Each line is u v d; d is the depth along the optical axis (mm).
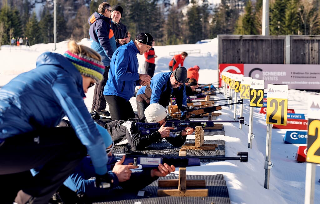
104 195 3529
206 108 7121
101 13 6930
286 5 76438
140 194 3668
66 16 165750
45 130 2609
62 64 2643
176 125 5117
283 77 18547
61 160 2656
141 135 4754
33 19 109438
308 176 3316
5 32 95062
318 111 3195
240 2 154375
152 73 11469
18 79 2590
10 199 2740
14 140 2506
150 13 115750
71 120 2561
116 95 5746
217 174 4297
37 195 2615
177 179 3881
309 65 18422
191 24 119312
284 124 4562
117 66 5629
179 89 6578
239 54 18500
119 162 3496
